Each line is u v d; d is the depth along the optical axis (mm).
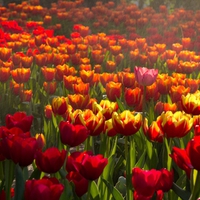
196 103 2010
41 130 2766
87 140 1929
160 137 1929
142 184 1495
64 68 2939
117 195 1666
